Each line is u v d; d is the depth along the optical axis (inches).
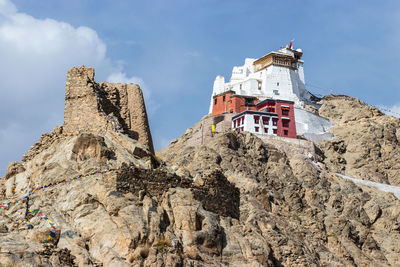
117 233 1457.9
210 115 4731.8
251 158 3339.1
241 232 1827.0
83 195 1601.9
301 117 4591.5
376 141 4190.5
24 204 1625.2
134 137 2298.2
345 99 5300.2
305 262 2129.7
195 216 1638.8
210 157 3046.3
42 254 1336.1
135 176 1635.1
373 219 3132.4
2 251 1284.4
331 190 3267.7
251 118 3954.2
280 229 2340.1
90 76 2198.6
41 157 1961.1
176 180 1726.1
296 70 5408.5
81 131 2076.8
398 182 3932.1
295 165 3422.7
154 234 1494.8
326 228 2765.7
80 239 1467.8
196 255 1550.2
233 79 5285.4
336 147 4128.9
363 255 2706.7
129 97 2365.9
